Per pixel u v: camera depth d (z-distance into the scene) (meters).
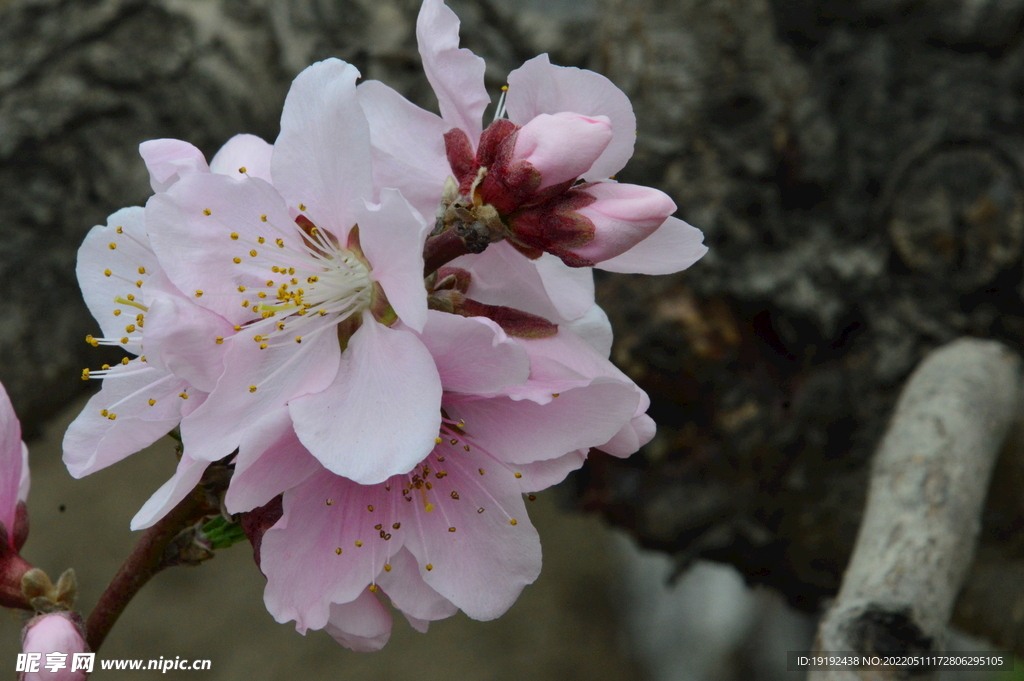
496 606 0.24
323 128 0.23
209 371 0.23
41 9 0.42
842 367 0.40
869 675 0.27
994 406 0.33
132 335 0.25
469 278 0.25
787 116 0.40
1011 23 0.39
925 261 0.39
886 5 0.40
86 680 0.24
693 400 0.40
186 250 0.24
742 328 0.40
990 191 0.38
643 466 0.42
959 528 0.30
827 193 0.41
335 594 0.24
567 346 0.25
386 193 0.23
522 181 0.23
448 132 0.24
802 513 0.41
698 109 0.40
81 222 0.41
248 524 0.24
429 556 0.24
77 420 0.24
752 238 0.40
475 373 0.24
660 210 0.23
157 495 0.23
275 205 0.24
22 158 0.40
